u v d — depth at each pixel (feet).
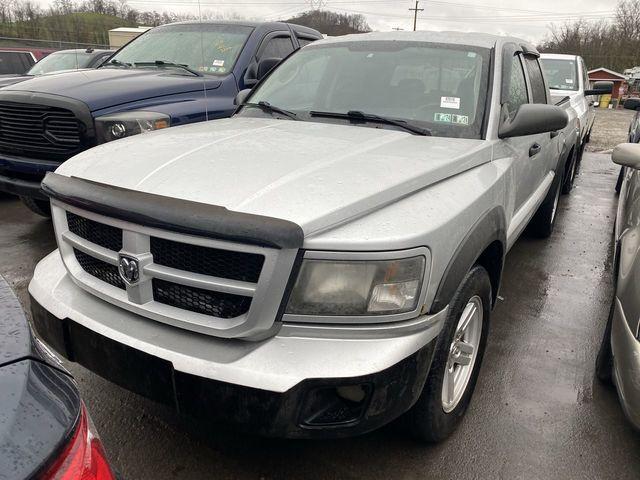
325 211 5.95
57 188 7.18
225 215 5.76
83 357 7.04
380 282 5.98
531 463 7.84
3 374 3.86
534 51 13.91
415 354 6.23
